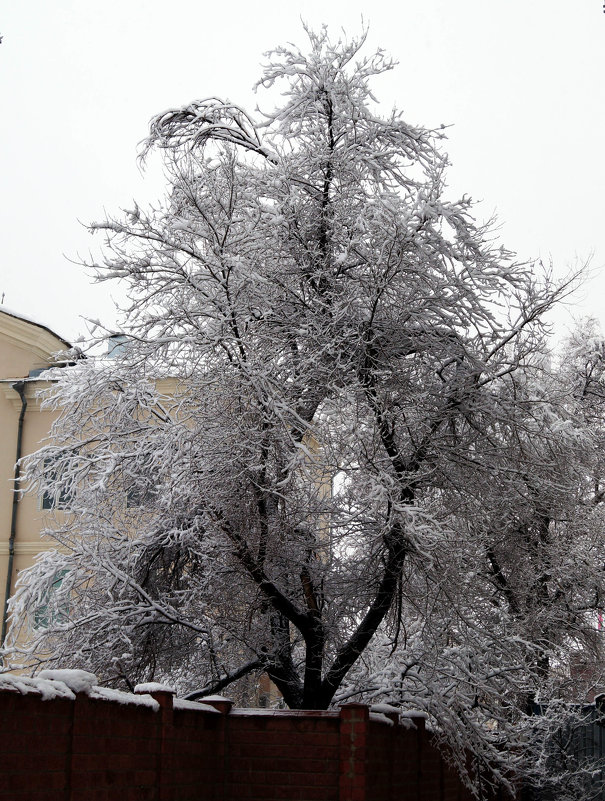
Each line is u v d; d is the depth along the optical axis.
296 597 14.09
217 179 13.44
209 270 12.30
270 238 13.28
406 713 13.34
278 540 12.60
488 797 16.25
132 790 8.60
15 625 13.95
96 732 7.99
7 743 6.80
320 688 13.33
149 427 13.94
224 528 12.46
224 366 12.12
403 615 14.45
